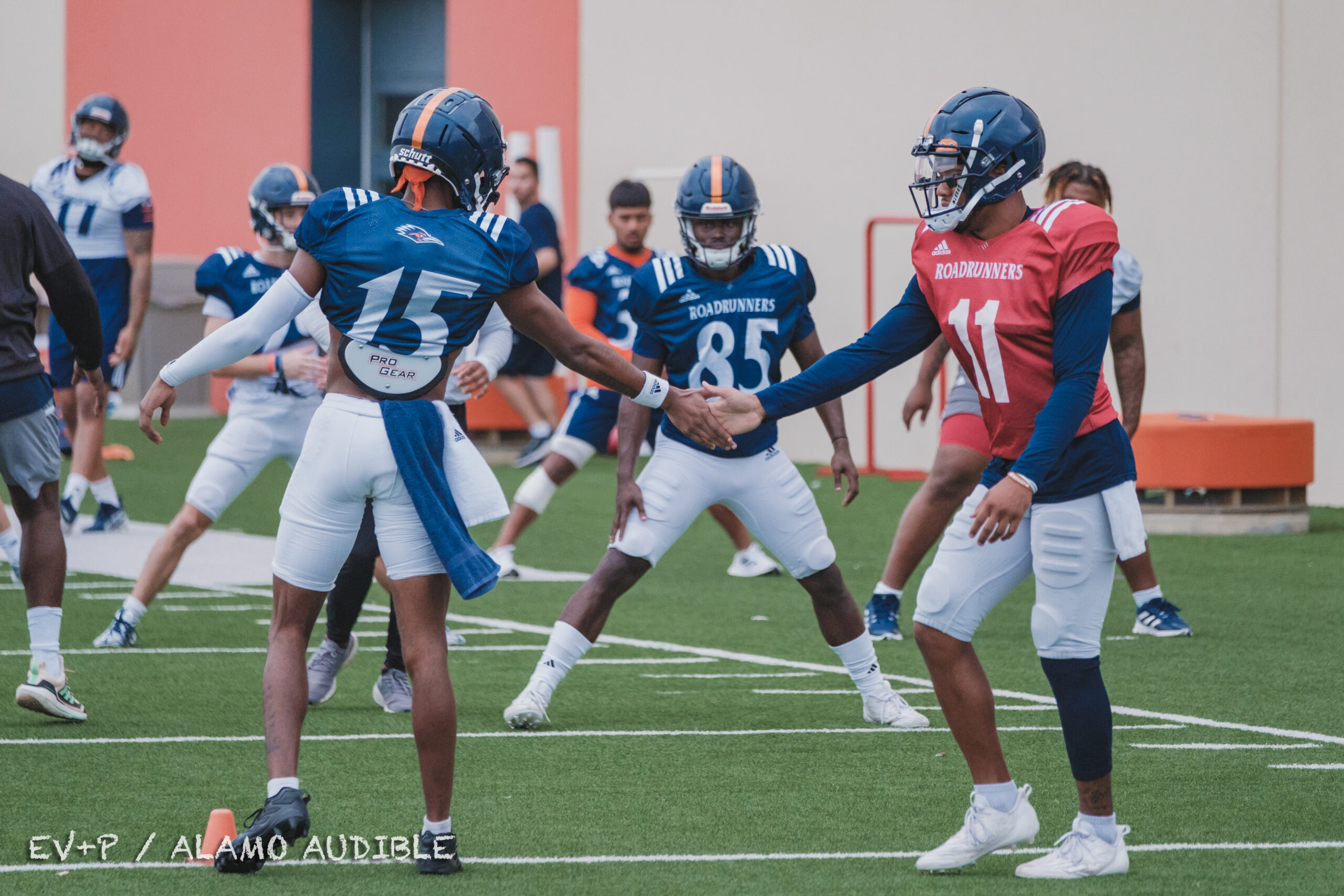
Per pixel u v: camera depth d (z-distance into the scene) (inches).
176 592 1286.9
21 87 2972.4
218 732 836.6
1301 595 1283.2
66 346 1529.3
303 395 1042.1
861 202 2137.1
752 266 882.8
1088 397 579.8
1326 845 644.7
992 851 613.9
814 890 589.3
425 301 600.4
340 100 2987.2
